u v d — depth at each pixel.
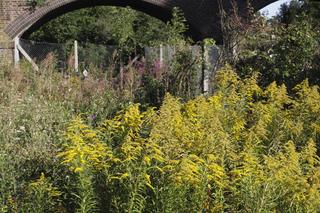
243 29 13.79
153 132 4.53
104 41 32.31
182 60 11.97
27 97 9.75
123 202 4.21
